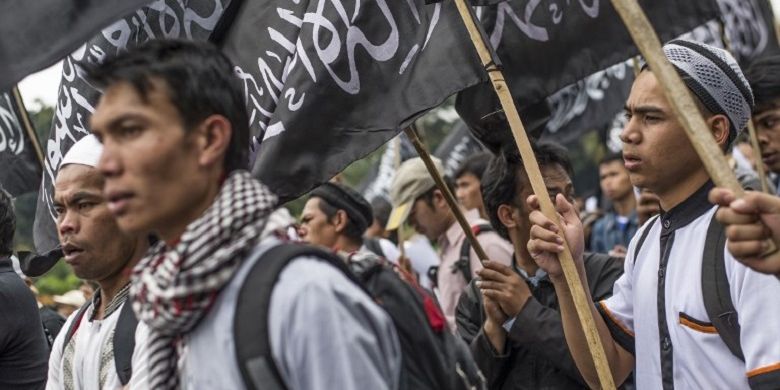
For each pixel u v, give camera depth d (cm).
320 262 203
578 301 289
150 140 203
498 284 358
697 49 289
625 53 385
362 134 335
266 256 201
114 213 206
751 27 548
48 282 955
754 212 197
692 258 273
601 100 631
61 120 385
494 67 297
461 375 226
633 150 284
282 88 346
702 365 268
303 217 575
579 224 305
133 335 309
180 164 205
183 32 372
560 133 628
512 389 365
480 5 324
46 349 401
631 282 302
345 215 570
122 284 331
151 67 206
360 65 338
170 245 211
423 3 337
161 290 200
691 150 279
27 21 255
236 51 355
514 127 294
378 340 204
